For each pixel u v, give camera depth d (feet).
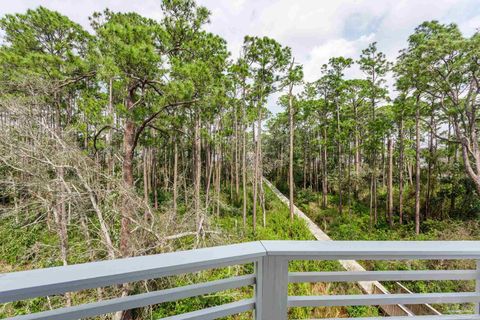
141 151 41.01
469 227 32.12
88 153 20.83
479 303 3.25
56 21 25.26
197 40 20.90
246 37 37.19
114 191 17.25
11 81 18.19
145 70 16.94
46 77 19.77
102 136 24.38
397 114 39.93
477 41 25.84
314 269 17.74
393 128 43.96
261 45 37.40
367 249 2.85
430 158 44.11
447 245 3.03
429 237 33.22
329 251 2.81
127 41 16.51
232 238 22.04
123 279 2.18
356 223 43.52
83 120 21.75
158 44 18.65
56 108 22.34
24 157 16.33
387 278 3.14
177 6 20.79
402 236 37.27
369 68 46.19
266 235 34.17
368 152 55.47
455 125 33.50
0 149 15.83
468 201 38.70
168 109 21.11
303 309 13.32
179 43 21.59
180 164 57.11
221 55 22.20
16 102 16.80
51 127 18.43
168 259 2.43
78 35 26.84
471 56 26.81
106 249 15.99
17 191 17.15
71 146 17.88
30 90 18.33
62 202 15.62
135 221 16.10
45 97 20.10
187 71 16.72
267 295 2.78
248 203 52.47
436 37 29.12
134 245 16.15
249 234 34.19
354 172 54.70
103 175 17.10
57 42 26.43
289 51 38.81
